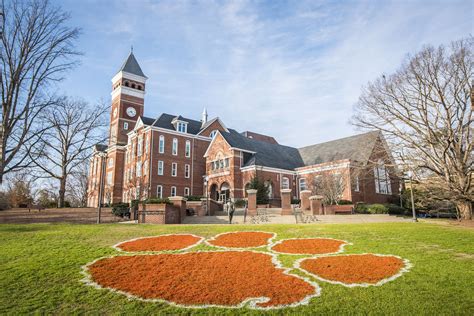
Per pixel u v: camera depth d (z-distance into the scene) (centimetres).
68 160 3597
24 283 816
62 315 648
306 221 2166
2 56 2370
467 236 1358
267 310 646
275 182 4172
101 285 803
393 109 2467
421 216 3022
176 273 891
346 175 3644
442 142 2214
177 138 4709
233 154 4178
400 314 611
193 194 4697
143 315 643
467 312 607
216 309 657
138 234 1471
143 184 4162
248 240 1352
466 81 2117
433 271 859
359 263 959
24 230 1535
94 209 3381
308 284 785
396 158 2461
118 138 5497
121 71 5781
